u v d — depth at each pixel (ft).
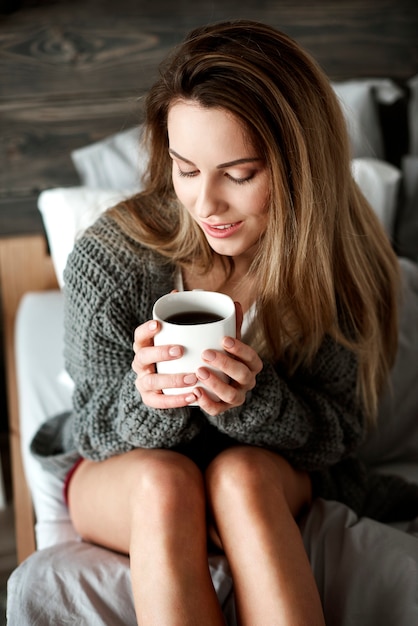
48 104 6.69
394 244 6.55
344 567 3.53
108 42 6.66
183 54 3.33
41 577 3.49
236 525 3.29
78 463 4.22
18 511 5.03
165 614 3.01
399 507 4.48
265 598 3.08
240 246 3.59
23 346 5.85
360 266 4.20
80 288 3.85
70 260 3.92
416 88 7.31
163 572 3.10
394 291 4.52
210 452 4.02
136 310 3.89
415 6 7.31
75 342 3.90
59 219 5.58
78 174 6.91
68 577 3.49
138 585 3.15
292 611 3.01
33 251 6.58
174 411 3.50
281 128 3.35
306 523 3.86
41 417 5.11
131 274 3.85
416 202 7.06
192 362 3.01
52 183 6.89
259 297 3.85
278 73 3.33
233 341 3.01
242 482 3.39
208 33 3.39
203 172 3.33
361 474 4.51
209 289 4.08
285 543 3.22
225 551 3.35
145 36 6.73
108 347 3.84
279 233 3.55
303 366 4.12
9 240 6.53
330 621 3.42
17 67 6.53
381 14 7.26
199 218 3.49
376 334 4.29
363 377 4.33
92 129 6.84
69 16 6.51
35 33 6.48
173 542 3.18
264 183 3.41
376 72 7.44
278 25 7.05
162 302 3.14
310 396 4.07
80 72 6.68
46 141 6.77
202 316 3.19
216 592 3.41
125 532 3.62
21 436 5.28
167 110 3.49
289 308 3.87
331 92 3.66
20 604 3.35
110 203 5.52
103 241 3.90
